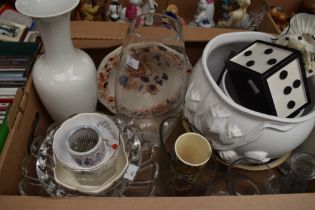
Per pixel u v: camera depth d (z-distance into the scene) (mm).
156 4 773
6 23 687
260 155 484
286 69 474
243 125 451
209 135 500
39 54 537
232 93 535
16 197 354
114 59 641
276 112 471
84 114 420
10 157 432
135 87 601
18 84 544
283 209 358
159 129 553
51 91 481
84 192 398
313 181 524
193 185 501
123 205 352
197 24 780
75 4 409
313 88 508
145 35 611
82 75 484
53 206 349
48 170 431
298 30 523
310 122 469
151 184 481
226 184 510
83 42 584
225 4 767
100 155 385
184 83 591
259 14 739
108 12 747
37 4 404
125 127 482
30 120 504
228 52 584
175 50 612
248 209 356
